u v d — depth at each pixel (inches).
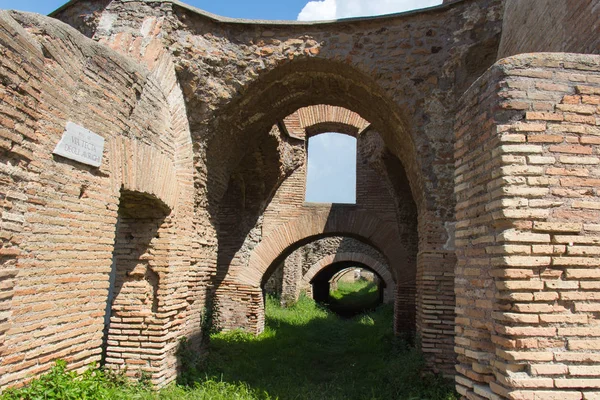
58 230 188.5
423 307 290.4
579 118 127.9
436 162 295.0
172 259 283.1
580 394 114.0
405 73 300.0
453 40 297.0
